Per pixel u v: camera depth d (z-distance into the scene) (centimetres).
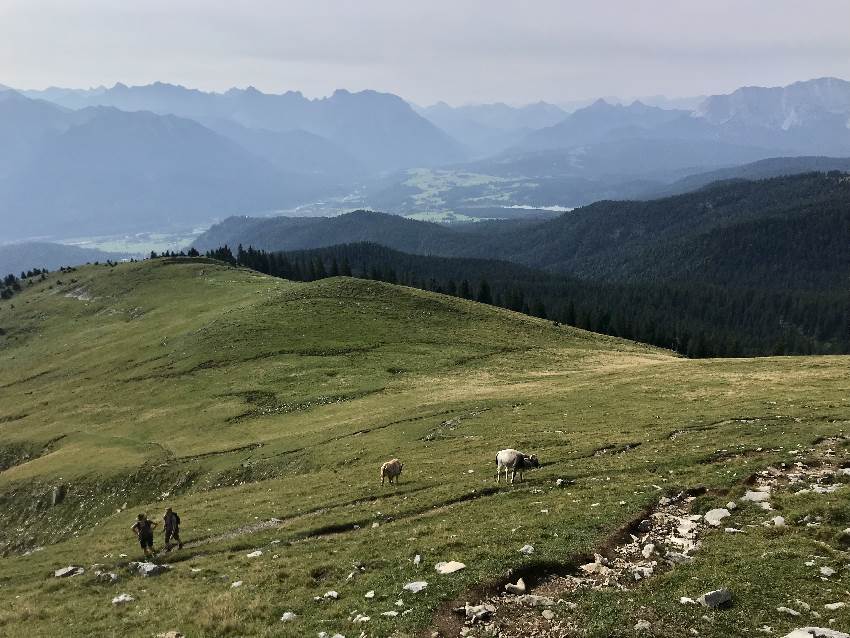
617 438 3503
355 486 3362
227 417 6228
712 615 1373
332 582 1845
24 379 10131
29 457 6731
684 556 1731
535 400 5075
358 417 5444
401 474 3453
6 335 13650
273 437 5450
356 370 7188
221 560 2409
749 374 5350
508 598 1540
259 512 3181
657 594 1498
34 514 5375
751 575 1548
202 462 5247
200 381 7512
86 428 7000
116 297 14462
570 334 10156
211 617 1678
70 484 5541
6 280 19250
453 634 1392
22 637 1762
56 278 18312
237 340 8606
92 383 8756
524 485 2761
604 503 2233
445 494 2791
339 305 9919
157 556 2659
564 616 1420
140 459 5638
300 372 7244
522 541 1906
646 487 2389
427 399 5719
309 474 4091
